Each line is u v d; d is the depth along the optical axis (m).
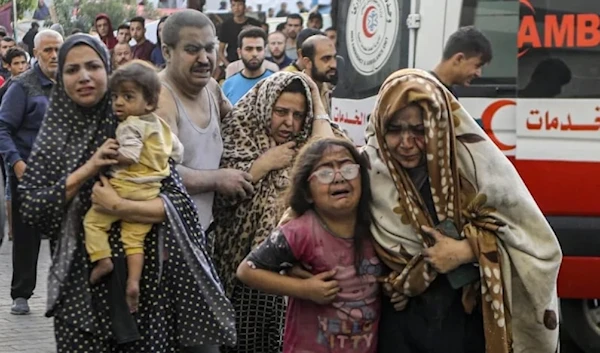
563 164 6.55
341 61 8.03
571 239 6.53
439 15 6.79
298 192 4.04
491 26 6.67
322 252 3.99
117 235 4.42
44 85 8.09
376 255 4.02
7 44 16.31
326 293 3.94
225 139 5.68
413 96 3.84
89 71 4.44
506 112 6.64
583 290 6.54
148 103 4.48
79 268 4.41
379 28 7.38
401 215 3.95
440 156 3.87
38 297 9.17
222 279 5.60
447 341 3.96
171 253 4.48
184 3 17.23
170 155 4.55
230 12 13.68
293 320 4.09
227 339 4.54
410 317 3.99
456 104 3.93
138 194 4.42
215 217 5.66
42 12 21.78
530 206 3.93
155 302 4.48
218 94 5.89
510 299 3.92
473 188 3.94
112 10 20.27
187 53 5.41
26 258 8.43
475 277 3.93
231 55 13.48
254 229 5.52
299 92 5.54
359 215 3.99
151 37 16.25
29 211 4.37
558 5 6.55
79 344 4.42
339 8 8.15
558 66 6.56
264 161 5.50
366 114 7.57
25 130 8.02
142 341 4.46
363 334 4.02
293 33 13.31
